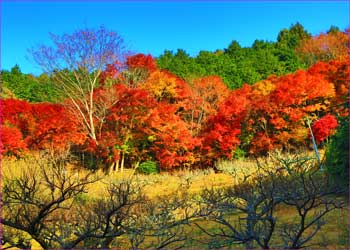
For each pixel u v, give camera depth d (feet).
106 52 105.60
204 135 97.76
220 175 80.43
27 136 91.56
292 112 89.56
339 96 92.73
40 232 22.12
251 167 73.31
